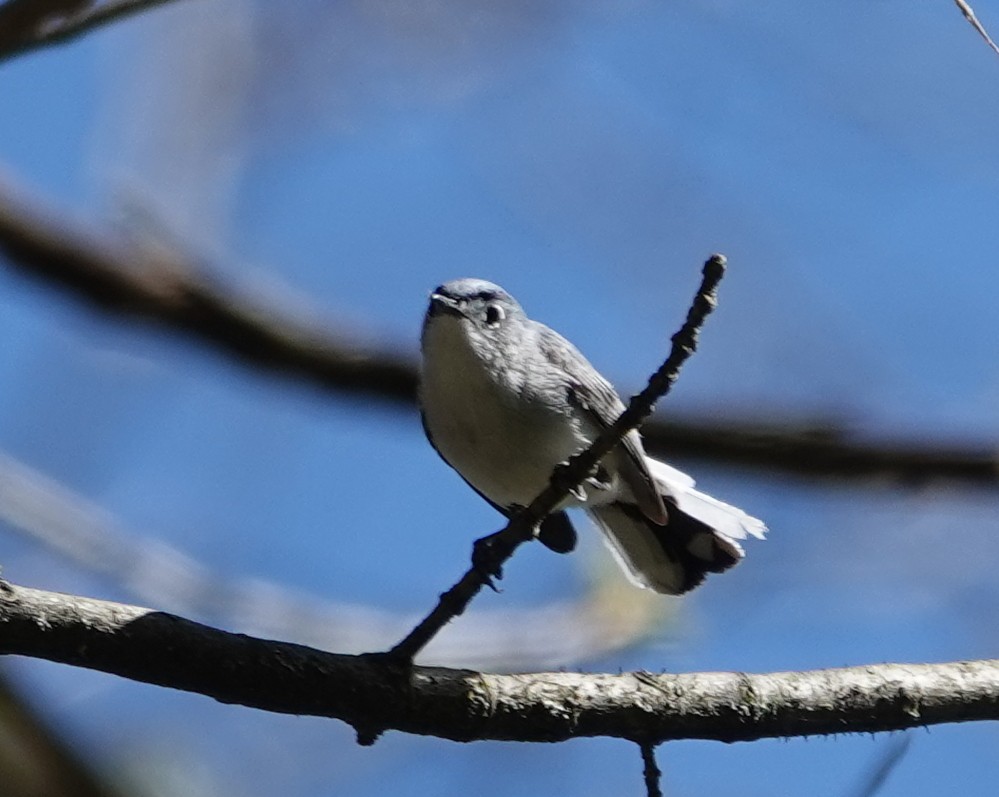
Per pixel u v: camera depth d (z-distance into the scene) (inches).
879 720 285.9
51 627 239.9
